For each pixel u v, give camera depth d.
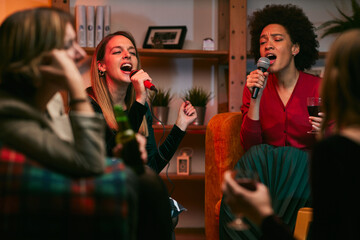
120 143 1.23
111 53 2.40
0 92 0.99
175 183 3.88
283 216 2.06
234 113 2.99
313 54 2.91
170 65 3.91
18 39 1.00
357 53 1.05
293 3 3.90
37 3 3.71
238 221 1.14
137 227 1.11
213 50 3.67
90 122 0.99
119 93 2.46
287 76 2.77
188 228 3.88
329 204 0.96
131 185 0.98
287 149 2.21
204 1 3.90
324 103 1.12
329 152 0.99
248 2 3.90
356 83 1.05
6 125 0.94
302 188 2.08
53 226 0.89
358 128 1.04
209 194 2.92
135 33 3.86
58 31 1.03
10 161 0.90
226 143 2.85
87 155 0.95
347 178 0.96
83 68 3.81
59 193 0.90
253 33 3.05
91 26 3.63
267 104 2.77
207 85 3.93
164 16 3.89
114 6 3.85
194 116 2.51
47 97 1.08
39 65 1.01
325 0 3.91
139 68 2.57
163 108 3.63
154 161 2.41
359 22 3.77
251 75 2.54
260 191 1.03
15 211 0.88
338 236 0.95
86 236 0.90
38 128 0.96
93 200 0.92
